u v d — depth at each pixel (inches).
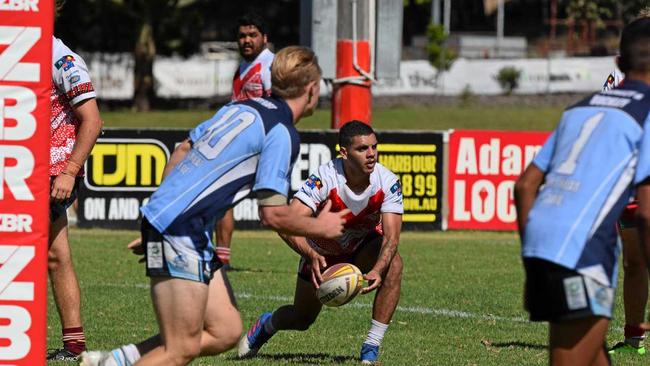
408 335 1048.8
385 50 1909.4
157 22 6067.9
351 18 1892.2
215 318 684.1
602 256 589.6
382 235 929.5
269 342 1008.2
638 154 594.6
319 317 1152.8
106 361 666.2
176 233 643.5
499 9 7455.7
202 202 644.1
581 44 7460.6
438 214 2139.5
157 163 2065.7
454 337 1042.1
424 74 6432.1
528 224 608.1
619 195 592.4
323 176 899.4
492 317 1162.6
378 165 908.0
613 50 7180.1
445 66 6437.0
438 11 7042.3
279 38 7706.7
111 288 1341.0
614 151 594.6
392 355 940.6
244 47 1381.6
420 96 6274.6
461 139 2138.3
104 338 1006.4
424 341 1017.5
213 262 665.6
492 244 1930.4
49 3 666.2
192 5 6264.8
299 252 828.0
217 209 648.4
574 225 589.0
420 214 2133.4
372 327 906.1
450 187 2149.4
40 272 676.1
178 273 644.7
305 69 665.0
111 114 5521.7
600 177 592.7
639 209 593.9
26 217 673.6
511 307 1236.5
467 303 1259.2
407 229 2127.2
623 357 961.5
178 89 6555.1
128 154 2059.5
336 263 930.1
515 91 6461.6
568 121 620.7
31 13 665.6
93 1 6043.3
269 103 661.9
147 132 2062.0
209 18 7524.6
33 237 675.4
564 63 6505.9
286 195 646.5
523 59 6584.6
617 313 1215.6
